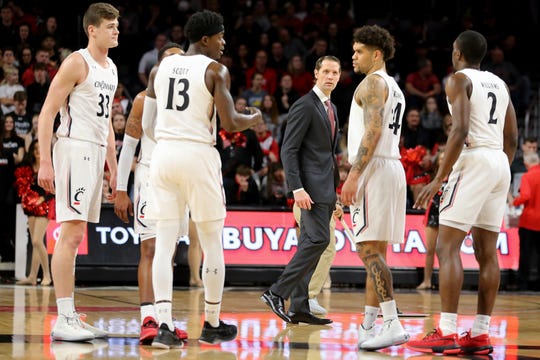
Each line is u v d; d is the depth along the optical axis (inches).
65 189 481.7
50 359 414.6
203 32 460.1
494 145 476.7
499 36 1450.5
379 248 478.3
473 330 475.8
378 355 453.4
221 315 633.6
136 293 824.3
